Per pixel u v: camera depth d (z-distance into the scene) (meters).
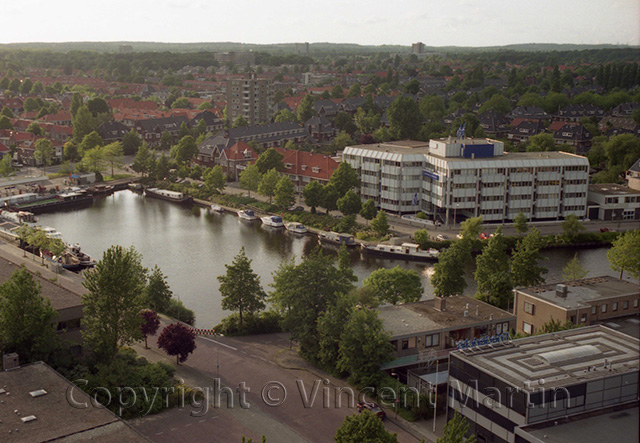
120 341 102.69
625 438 67.19
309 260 112.31
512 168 189.75
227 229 197.12
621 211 199.38
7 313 88.31
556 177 193.25
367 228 187.25
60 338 93.25
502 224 191.00
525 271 130.88
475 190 188.25
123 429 67.81
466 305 111.44
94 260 163.25
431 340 102.06
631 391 77.75
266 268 159.88
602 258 170.62
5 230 183.12
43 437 65.81
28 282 90.50
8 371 79.31
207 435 81.88
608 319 109.88
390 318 106.31
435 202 192.50
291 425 85.31
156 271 127.25
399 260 169.00
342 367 97.06
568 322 98.12
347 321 100.12
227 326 118.25
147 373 89.75
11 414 69.88
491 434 78.69
